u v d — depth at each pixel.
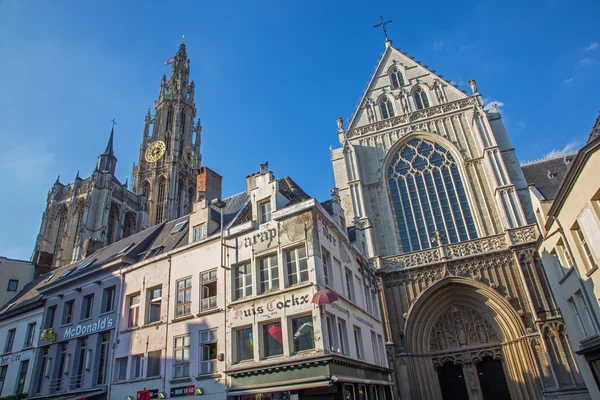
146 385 20.42
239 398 17.33
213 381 18.28
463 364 26.94
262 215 20.83
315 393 15.66
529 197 29.95
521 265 26.30
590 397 21.69
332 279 19.05
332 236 20.61
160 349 20.83
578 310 20.41
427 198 32.84
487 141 32.09
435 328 28.50
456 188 32.34
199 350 19.44
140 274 24.05
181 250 22.70
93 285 26.27
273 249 19.17
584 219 17.06
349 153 35.56
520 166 32.00
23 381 27.20
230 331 18.75
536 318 24.53
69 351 25.12
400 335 27.34
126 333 22.73
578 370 22.52
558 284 22.94
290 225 19.19
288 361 16.22
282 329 17.25
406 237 32.12
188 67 137.88
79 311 26.06
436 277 28.22
